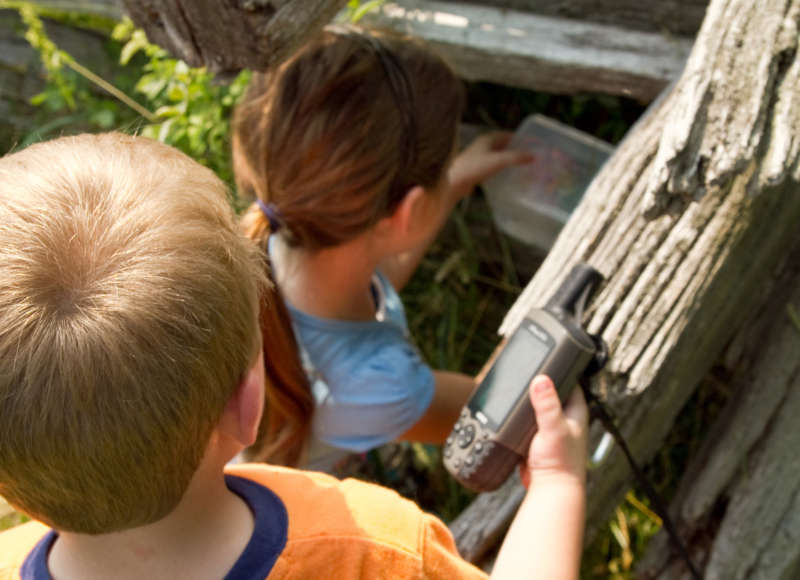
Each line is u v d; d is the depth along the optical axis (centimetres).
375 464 191
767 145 99
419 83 135
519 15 197
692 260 113
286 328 135
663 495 208
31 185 68
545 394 102
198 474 75
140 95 243
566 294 108
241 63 107
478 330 238
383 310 162
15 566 78
